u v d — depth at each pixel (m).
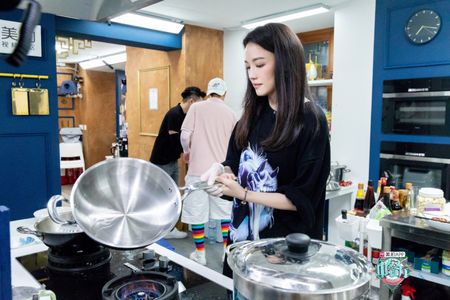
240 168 1.27
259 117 1.27
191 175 3.25
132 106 5.16
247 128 1.27
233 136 1.37
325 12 3.40
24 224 1.54
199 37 4.29
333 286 0.59
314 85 3.87
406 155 2.90
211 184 1.11
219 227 3.87
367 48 3.09
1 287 0.70
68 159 7.02
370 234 2.06
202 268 1.09
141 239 0.94
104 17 1.32
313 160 1.10
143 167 1.07
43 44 3.13
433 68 2.70
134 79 5.07
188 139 3.22
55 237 1.02
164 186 1.07
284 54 1.09
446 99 2.64
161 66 4.56
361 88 3.16
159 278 0.92
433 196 1.98
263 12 3.61
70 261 1.05
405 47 2.84
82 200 0.97
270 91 1.16
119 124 7.73
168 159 3.82
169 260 1.12
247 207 1.23
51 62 3.19
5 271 0.70
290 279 0.60
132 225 0.99
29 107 3.09
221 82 3.22
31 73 3.09
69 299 0.91
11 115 3.05
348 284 0.60
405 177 2.92
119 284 0.89
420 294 2.17
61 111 7.77
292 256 0.67
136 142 5.15
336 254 0.70
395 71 2.92
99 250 1.10
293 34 1.11
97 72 7.58
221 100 3.27
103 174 1.03
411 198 2.28
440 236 1.83
